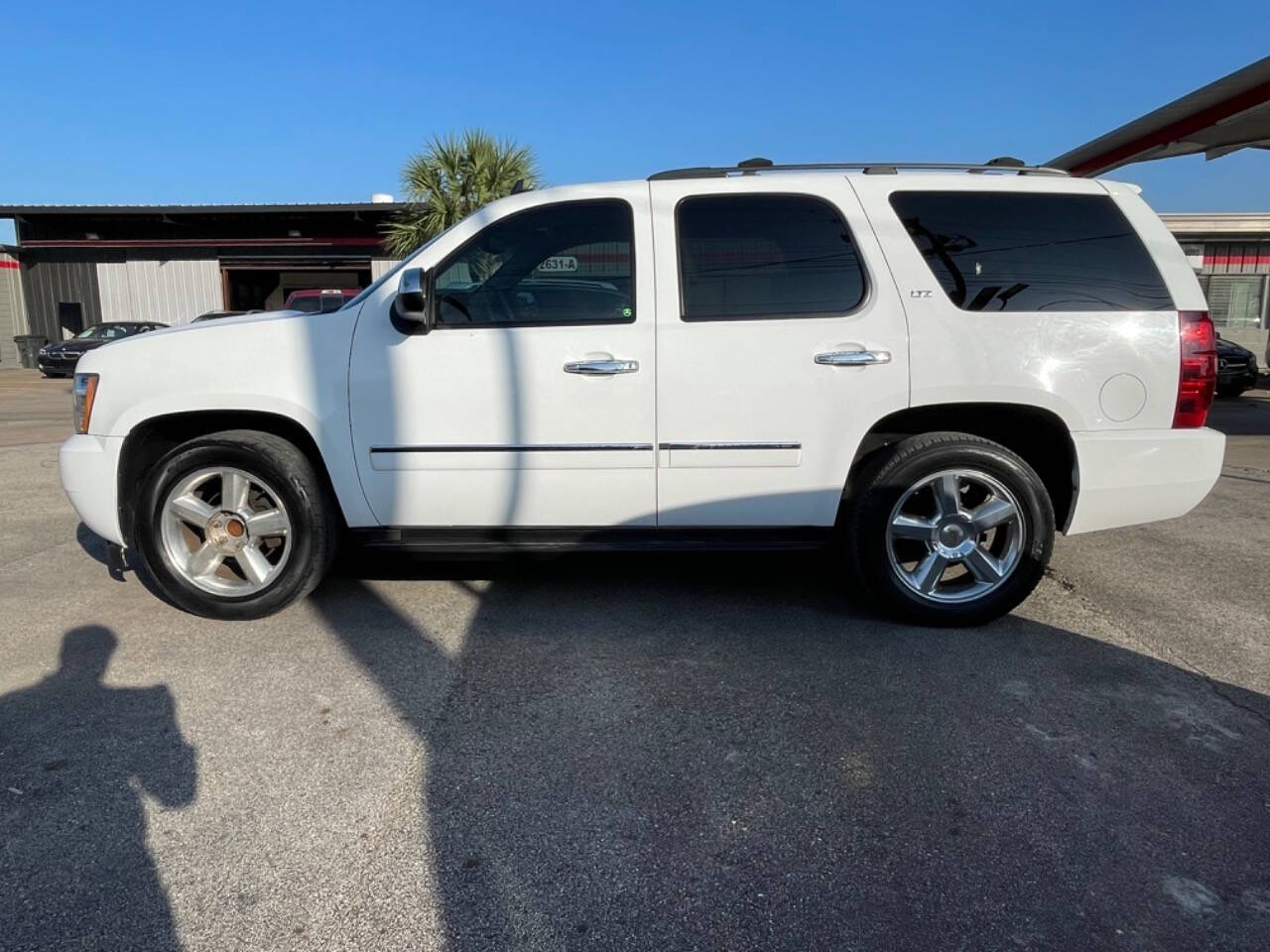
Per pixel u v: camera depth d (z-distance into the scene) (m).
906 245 3.75
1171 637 3.86
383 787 2.67
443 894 2.21
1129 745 2.92
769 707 3.19
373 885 2.24
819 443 3.74
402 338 3.77
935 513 3.86
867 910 2.15
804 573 4.71
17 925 2.09
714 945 2.04
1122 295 3.74
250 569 3.91
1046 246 3.77
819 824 2.49
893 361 3.69
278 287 27.80
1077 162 13.73
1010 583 3.86
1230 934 2.07
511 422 3.75
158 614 4.09
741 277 3.76
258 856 2.35
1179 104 10.48
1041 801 2.60
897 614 3.94
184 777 2.72
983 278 3.73
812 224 3.79
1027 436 4.03
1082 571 4.83
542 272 3.80
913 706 3.19
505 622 4.00
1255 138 11.72
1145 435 3.74
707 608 4.19
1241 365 17.17
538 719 3.10
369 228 26.17
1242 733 3.01
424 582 4.54
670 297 3.74
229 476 3.86
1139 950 2.02
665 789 2.67
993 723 3.07
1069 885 2.24
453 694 3.29
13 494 6.93
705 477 3.78
